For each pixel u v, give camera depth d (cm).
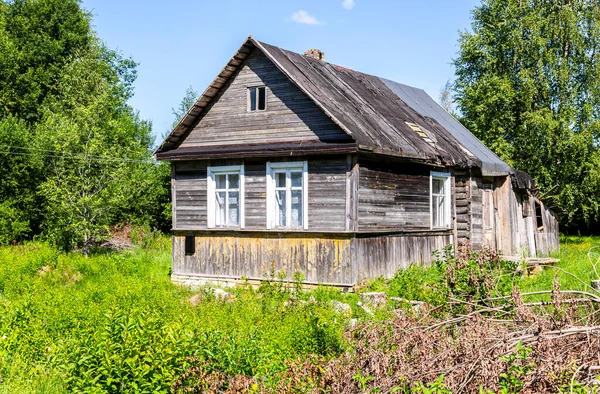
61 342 930
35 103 3928
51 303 1202
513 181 2259
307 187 1622
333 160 1584
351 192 1555
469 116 3819
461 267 997
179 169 1891
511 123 3616
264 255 1705
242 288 1602
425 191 1850
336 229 1574
